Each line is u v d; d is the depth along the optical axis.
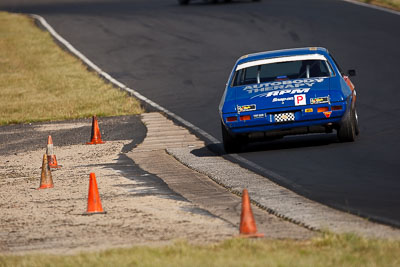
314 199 34.91
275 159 46.59
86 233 30.91
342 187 37.00
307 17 135.88
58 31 144.75
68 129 71.69
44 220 34.28
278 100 47.69
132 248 26.02
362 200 33.88
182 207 35.16
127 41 129.12
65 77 106.56
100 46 127.31
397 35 113.25
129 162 51.38
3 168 53.22
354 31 119.19
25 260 25.12
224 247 25.55
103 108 82.94
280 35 120.81
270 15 141.25
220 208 34.69
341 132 48.88
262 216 32.41
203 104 78.75
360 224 29.20
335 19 132.00
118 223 32.41
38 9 185.25
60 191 41.94
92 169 49.34
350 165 42.38
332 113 47.47
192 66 104.31
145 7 171.00
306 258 23.08
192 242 27.59
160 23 143.75
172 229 30.48
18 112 85.69
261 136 48.47
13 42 136.75
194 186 40.88
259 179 40.97
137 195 38.94
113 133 67.19
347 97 48.09
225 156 49.97
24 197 40.84
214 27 133.75
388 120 58.75
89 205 35.00
